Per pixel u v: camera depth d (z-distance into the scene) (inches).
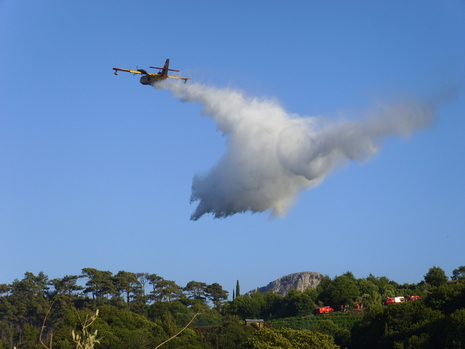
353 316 5265.8
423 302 3223.4
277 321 5718.5
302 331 2908.5
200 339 3917.3
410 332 2837.1
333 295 6067.9
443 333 2620.6
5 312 5201.8
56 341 3181.6
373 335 3176.7
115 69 3294.8
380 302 5541.3
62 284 6058.1
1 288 5846.5
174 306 5620.1
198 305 5871.1
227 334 3954.2
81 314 3422.7
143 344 3467.0
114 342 3393.2
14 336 4367.6
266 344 2655.0
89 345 615.8
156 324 4170.8
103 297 5974.4
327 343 2790.4
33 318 5265.8
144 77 3444.9
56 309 5354.3
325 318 5374.0
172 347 3531.0
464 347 2388.0
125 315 3900.1
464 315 2618.1
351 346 3422.7
